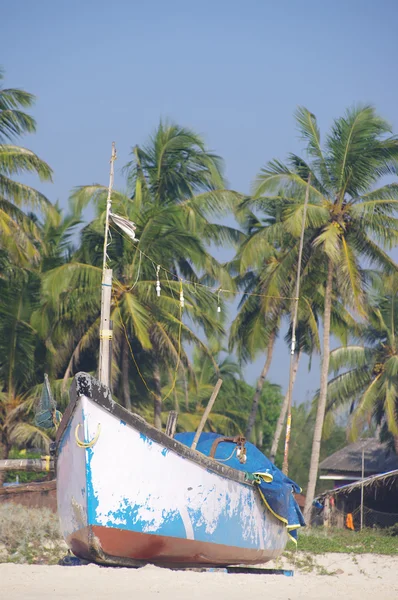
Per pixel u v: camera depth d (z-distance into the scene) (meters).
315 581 60.12
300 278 129.00
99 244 121.25
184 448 55.38
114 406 51.34
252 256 129.12
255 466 65.69
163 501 54.44
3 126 115.81
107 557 53.53
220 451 67.62
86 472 50.66
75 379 50.66
